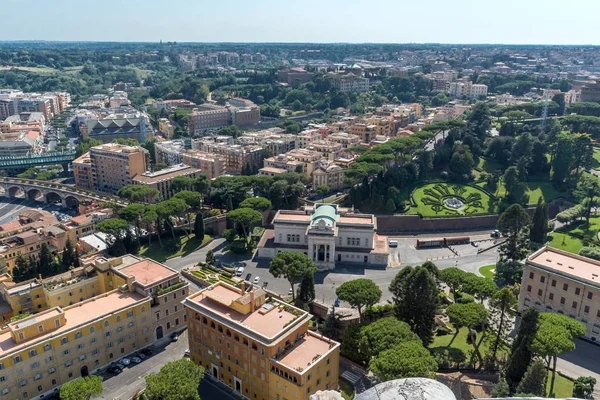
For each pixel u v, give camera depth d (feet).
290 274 599.98
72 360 481.87
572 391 458.09
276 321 459.73
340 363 502.38
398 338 440.04
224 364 479.82
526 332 438.40
